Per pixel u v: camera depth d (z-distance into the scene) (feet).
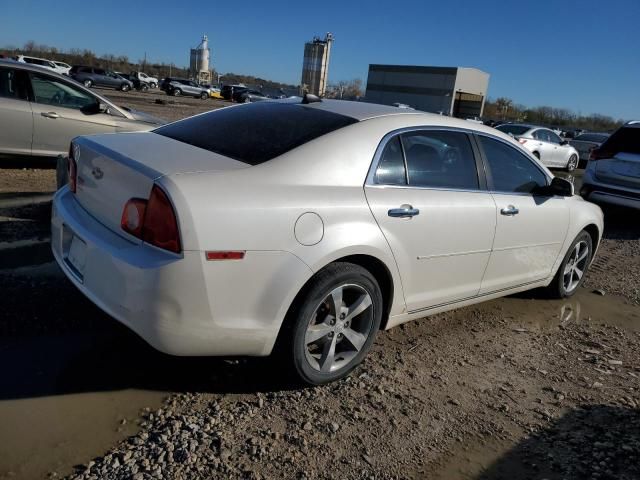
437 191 11.77
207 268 8.50
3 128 24.17
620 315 16.61
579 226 16.31
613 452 9.43
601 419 10.50
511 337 13.99
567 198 16.08
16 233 16.87
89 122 26.20
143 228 8.66
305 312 9.59
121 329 11.68
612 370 12.71
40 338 10.98
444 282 12.26
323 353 10.30
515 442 9.54
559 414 10.58
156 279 8.35
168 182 8.53
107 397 9.48
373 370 11.36
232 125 11.41
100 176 9.78
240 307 8.93
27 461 7.82
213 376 10.43
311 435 9.03
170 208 8.39
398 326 13.74
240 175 9.22
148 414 9.15
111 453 8.15
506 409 10.54
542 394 11.29
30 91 24.86
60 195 11.51
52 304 12.37
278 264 9.11
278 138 10.49
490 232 12.89
